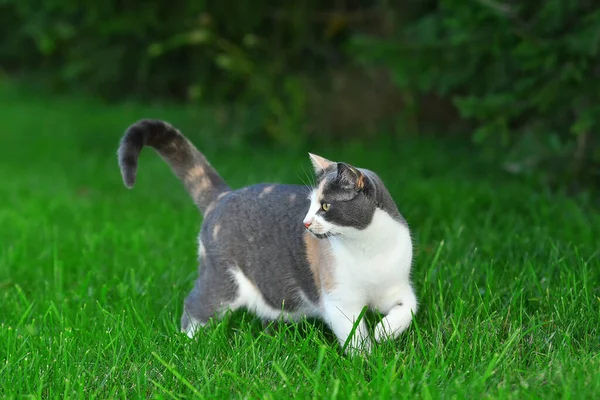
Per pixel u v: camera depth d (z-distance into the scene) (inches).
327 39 465.1
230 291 179.5
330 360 157.2
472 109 283.4
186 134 477.1
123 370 161.8
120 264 244.8
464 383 145.6
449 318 175.5
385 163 391.5
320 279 165.3
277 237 172.4
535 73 281.6
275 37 458.6
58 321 190.7
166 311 197.8
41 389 149.8
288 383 143.6
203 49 476.1
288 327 175.9
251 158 418.3
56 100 692.7
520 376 148.0
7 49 776.9
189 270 235.1
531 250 224.7
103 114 601.9
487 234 243.3
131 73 625.6
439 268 205.9
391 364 148.7
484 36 280.2
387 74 461.7
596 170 296.2
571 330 168.4
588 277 193.3
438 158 396.2
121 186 389.4
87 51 585.3
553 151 296.2
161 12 456.1
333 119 466.3
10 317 201.9
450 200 296.4
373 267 158.2
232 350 165.5
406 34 356.2
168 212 319.0
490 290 187.6
